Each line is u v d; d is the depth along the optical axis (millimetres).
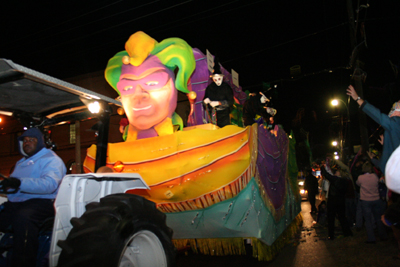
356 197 9438
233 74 7121
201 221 4684
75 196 2707
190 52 5359
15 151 26297
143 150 4750
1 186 2553
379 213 6621
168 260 2887
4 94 3098
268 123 6309
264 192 5219
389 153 3582
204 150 4535
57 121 3859
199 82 5965
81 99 3258
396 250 5668
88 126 24281
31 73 2578
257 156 4984
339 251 5969
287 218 7180
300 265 5184
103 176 2730
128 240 2461
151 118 5188
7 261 2811
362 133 12711
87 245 2186
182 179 4551
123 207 2531
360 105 3830
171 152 4613
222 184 4480
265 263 5488
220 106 5445
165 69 5305
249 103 6117
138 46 5211
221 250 4965
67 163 24703
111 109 3463
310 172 12867
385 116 3652
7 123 25750
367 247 6133
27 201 2762
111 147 4910
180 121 5520
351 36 12055
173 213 4777
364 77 11750
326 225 9312
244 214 4539
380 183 7250
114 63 5574
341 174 7797
